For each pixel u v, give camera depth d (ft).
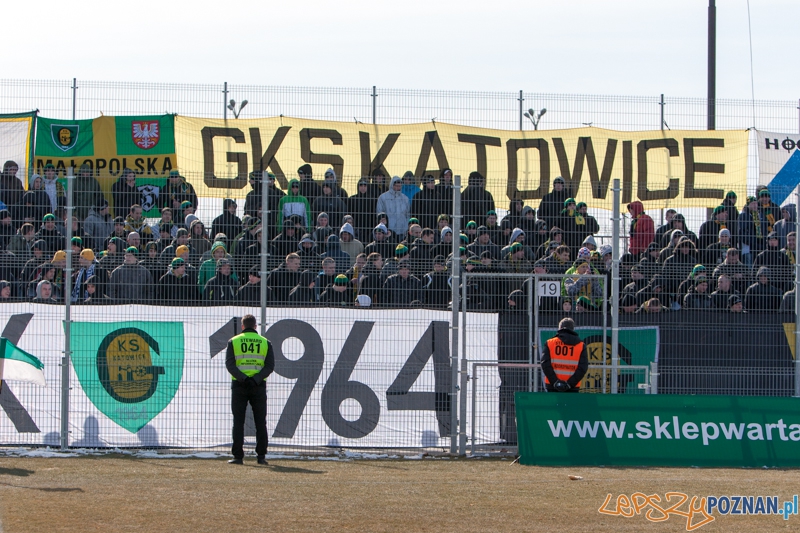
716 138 97.19
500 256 81.66
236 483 60.64
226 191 82.89
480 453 75.56
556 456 71.20
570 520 51.42
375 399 75.46
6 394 73.97
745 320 78.84
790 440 72.02
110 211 78.69
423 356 75.87
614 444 71.67
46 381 74.18
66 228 74.74
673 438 71.82
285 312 75.10
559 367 72.49
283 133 96.48
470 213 82.48
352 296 76.43
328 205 81.35
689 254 80.33
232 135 95.96
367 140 96.58
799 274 78.18
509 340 77.25
